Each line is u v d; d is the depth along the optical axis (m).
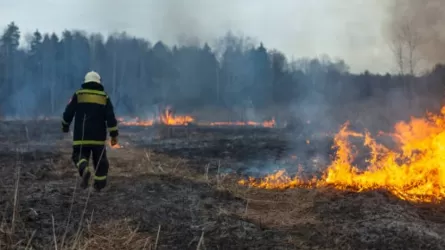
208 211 4.97
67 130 6.12
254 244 3.94
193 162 10.06
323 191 5.98
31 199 5.01
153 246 3.85
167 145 15.08
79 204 4.93
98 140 5.77
